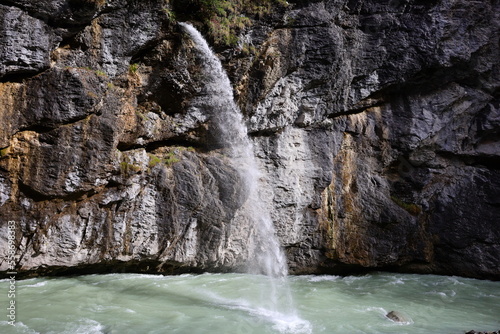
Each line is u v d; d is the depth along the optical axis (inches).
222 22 395.5
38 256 346.9
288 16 426.3
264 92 426.3
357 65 475.5
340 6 451.8
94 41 353.7
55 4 320.8
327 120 481.1
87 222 363.6
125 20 361.1
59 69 335.3
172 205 396.5
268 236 455.2
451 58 492.1
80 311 302.5
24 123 328.8
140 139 392.8
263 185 447.8
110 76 365.1
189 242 411.2
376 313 349.4
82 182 351.9
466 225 515.5
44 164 338.3
